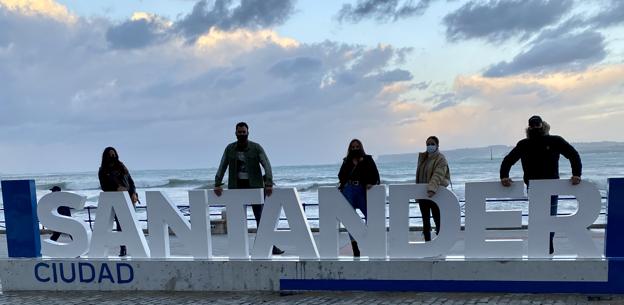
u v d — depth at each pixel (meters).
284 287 5.68
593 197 4.96
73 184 59.62
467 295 5.18
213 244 9.54
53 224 6.18
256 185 6.32
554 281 5.04
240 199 5.82
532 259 5.11
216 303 5.40
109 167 7.05
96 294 5.99
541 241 5.12
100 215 6.10
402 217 5.47
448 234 5.37
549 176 5.62
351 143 6.12
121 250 7.49
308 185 43.03
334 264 5.55
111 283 6.06
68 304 5.61
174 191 42.59
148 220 6.05
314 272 5.60
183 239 5.96
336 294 5.50
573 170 5.06
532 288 5.09
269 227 5.77
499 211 5.22
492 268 5.18
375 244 5.53
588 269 4.96
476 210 5.27
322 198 5.64
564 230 5.06
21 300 5.84
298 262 5.64
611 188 4.91
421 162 6.38
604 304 4.72
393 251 5.50
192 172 106.62
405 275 5.39
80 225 6.14
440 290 5.31
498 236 8.27
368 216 5.54
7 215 6.27
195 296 5.71
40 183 61.94
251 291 5.76
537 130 5.63
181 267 5.90
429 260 5.33
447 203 5.36
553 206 5.52
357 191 6.05
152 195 6.01
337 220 5.63
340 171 6.23
